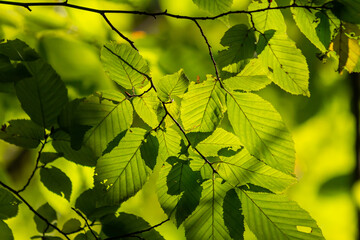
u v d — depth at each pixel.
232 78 1.13
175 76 1.12
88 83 1.60
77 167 1.44
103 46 1.11
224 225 1.13
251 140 1.12
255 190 1.12
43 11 1.60
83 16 1.65
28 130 1.13
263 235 1.12
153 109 1.12
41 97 1.12
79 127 1.11
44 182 1.17
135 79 1.12
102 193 1.13
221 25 2.18
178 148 1.13
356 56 1.12
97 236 1.18
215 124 1.12
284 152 1.11
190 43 2.18
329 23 1.11
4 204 1.17
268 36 1.12
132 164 1.12
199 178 1.12
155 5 2.19
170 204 1.13
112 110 1.11
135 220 1.18
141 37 1.88
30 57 1.11
